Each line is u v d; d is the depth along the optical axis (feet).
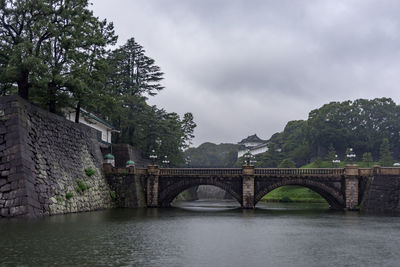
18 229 128.06
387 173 248.11
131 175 266.77
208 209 284.61
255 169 274.16
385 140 437.58
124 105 344.90
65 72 197.88
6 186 156.04
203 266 89.30
